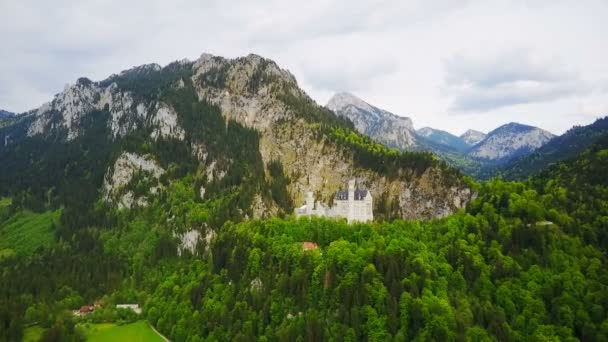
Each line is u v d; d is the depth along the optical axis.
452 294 183.50
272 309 183.25
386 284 179.12
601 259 198.62
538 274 189.50
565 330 166.50
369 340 161.50
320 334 166.00
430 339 159.38
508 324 173.38
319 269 189.62
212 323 189.75
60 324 199.50
